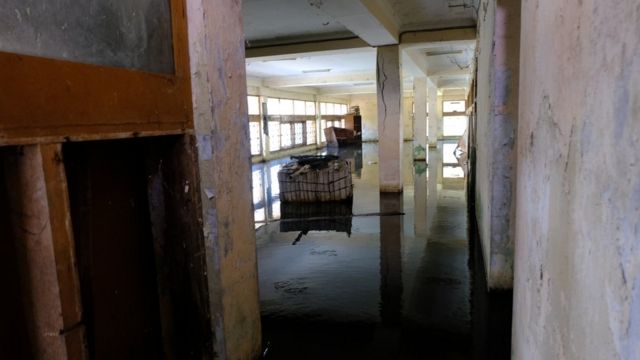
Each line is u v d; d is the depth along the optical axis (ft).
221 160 7.29
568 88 3.83
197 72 6.91
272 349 9.11
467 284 12.15
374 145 72.13
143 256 6.89
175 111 6.59
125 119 5.62
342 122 79.92
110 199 6.26
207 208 7.14
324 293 11.86
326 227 19.39
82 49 5.12
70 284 5.06
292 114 57.72
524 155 5.91
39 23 4.62
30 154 4.70
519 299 6.28
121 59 5.67
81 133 5.03
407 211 21.91
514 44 9.87
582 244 3.43
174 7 6.58
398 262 14.24
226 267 7.48
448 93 77.82
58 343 5.07
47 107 4.65
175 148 6.95
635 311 2.50
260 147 47.55
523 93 6.03
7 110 4.26
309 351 9.00
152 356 7.04
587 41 3.34
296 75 43.96
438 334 9.50
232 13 7.66
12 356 5.03
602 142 3.02
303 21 20.67
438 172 36.65
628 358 2.59
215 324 7.36
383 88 25.21
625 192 2.64
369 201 24.85
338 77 42.34
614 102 2.82
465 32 22.79
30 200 4.84
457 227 18.54
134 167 6.70
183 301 7.32
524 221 5.87
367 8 15.78
